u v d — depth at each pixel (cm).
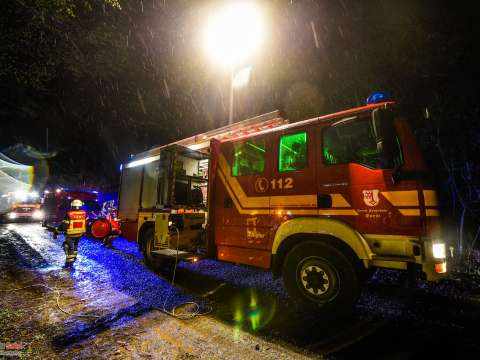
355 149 353
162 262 577
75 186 2705
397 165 310
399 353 263
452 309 366
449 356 258
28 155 2608
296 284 367
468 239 586
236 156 464
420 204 292
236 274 548
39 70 648
